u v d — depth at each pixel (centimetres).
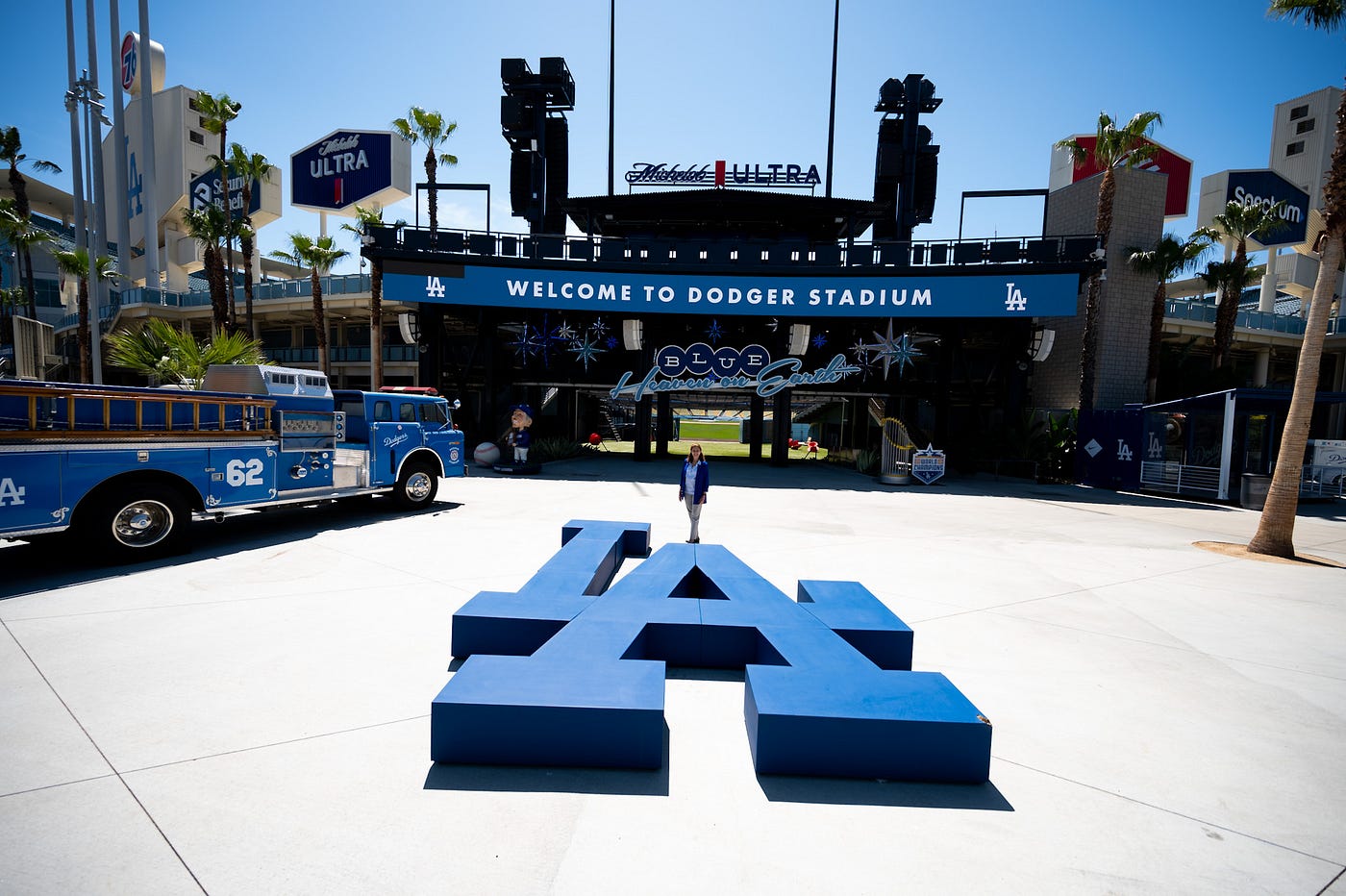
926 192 2670
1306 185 4975
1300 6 1123
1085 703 475
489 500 1492
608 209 2739
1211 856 301
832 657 459
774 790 349
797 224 2812
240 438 909
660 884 270
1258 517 1600
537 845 295
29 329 4072
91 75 5281
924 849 300
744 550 1012
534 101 2716
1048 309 2092
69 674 476
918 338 2761
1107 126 2352
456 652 527
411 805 324
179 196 5503
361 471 1149
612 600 598
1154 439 2161
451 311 2556
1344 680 534
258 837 295
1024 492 1997
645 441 2578
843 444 3219
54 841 288
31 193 6619
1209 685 514
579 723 363
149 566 798
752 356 2458
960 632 635
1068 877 282
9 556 836
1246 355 4219
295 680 477
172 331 1398
